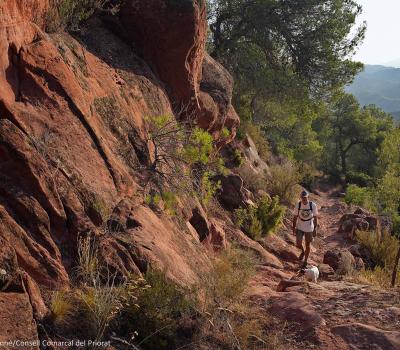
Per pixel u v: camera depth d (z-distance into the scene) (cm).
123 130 690
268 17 2162
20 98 512
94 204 491
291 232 1456
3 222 386
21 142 442
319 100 2395
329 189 4834
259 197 1609
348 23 2198
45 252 405
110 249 466
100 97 686
